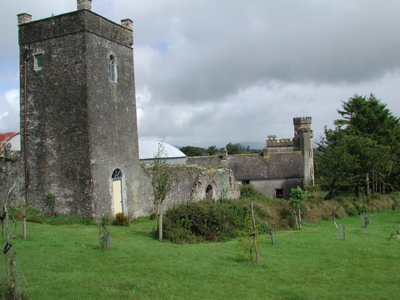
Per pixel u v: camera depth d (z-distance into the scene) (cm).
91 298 863
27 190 2203
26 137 2225
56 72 2145
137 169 2483
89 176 2055
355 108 5019
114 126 2283
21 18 2253
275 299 937
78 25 2086
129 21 2500
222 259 1341
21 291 871
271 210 2494
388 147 3900
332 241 1798
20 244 1365
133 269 1130
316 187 4375
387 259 1405
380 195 3806
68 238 1534
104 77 2219
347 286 1065
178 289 970
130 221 2245
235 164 4812
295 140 5578
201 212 1900
